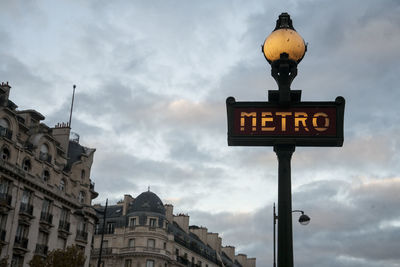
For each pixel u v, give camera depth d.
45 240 59.03
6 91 57.41
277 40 9.01
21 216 55.16
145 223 91.31
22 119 61.50
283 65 8.97
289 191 8.74
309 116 9.16
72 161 68.00
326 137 9.02
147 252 88.31
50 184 60.56
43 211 59.34
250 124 9.18
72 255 52.44
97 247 92.56
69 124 68.06
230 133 9.17
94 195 71.00
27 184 56.62
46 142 61.31
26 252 55.34
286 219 8.47
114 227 93.75
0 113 54.28
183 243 99.06
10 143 54.88
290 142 9.03
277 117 9.19
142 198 94.56
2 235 52.44
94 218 69.12
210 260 109.25
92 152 71.94
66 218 63.25
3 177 52.78
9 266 52.91
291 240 8.30
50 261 51.25
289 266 8.13
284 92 9.05
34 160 58.31
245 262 136.62
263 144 9.23
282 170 8.93
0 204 47.62
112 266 89.69
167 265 91.50
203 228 113.25
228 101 9.34
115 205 98.50
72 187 65.62
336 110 9.16
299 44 9.03
